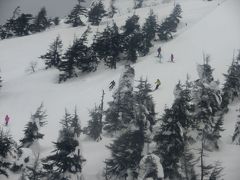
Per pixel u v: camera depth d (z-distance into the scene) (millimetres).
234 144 37219
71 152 30109
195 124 35438
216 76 55281
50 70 70875
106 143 39188
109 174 31625
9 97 59062
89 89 57000
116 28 73125
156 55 69375
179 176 30359
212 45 70812
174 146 30625
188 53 67938
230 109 45625
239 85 45656
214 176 28000
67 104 52344
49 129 45281
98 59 70875
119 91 40312
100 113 40969
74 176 30344
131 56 67938
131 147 30250
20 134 45406
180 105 31328
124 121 36250
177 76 56344
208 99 35812
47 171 30672
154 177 27344
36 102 55438
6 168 35469
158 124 39094
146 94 38250
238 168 32188
